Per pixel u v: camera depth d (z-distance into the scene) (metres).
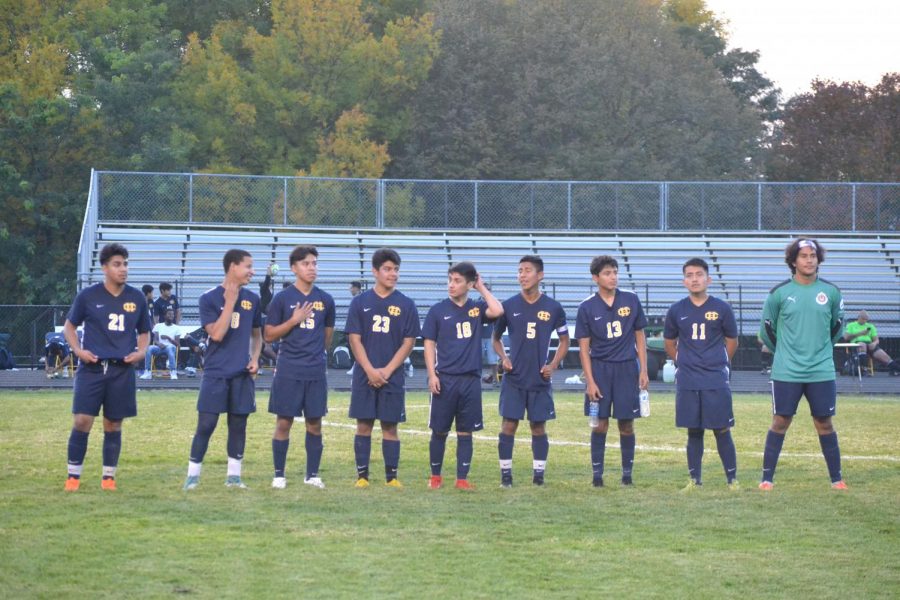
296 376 10.62
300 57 47.84
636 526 8.95
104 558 7.63
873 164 48.44
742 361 31.66
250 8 54.50
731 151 52.47
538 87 50.31
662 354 27.05
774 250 34.94
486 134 49.16
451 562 7.66
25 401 19.75
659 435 15.34
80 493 10.16
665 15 66.69
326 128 47.88
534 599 6.80
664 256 34.53
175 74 48.50
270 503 9.76
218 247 33.25
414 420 17.30
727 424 10.98
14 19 45.75
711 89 54.44
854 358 28.77
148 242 32.84
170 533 8.45
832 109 50.56
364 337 10.88
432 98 50.69
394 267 10.88
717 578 7.34
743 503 10.00
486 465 12.52
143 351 10.54
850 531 8.80
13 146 41.03
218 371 10.46
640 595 6.93
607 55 49.84
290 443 14.02
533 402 10.91
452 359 10.80
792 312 10.89
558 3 52.47
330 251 33.34
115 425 10.46
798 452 13.68
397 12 54.44
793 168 50.16
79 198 40.88
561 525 8.95
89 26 47.69
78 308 10.35
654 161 49.31
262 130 47.59
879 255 34.47
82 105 41.94
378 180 34.50
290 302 10.70
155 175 33.34
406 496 10.27
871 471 12.16
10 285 40.38
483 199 34.88
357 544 8.17
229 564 7.52
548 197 35.06
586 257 34.41
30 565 7.40
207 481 10.98
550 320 10.97
